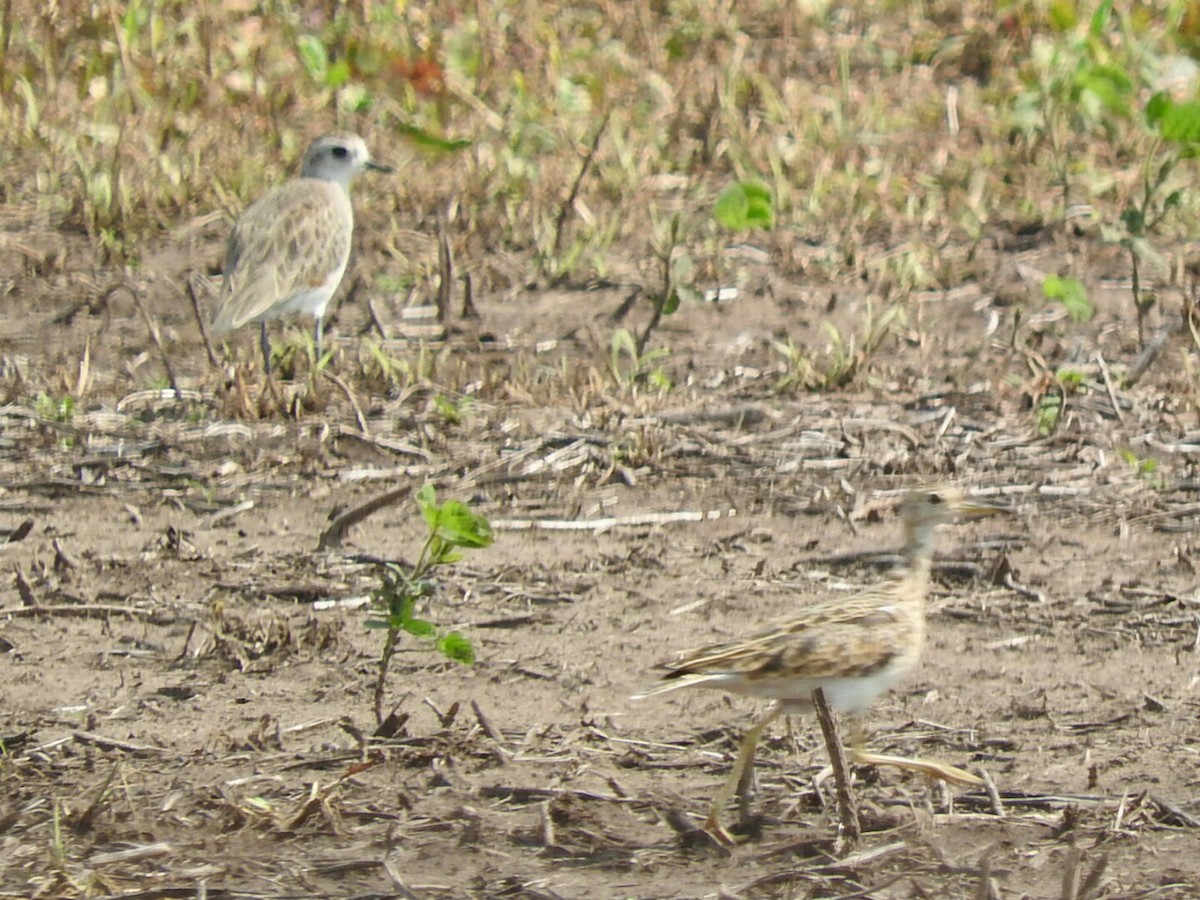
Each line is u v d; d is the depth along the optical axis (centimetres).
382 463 1354
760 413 1424
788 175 1945
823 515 1254
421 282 1739
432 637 1032
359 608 1116
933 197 1897
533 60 2203
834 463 1337
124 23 2205
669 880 792
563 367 1511
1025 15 2269
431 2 2353
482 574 1164
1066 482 1299
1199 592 1121
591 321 1653
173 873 800
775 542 1211
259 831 841
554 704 983
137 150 1980
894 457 1345
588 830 837
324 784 880
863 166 1966
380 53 2192
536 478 1322
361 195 1908
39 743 939
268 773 902
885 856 801
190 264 1767
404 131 1889
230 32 2241
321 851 823
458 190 1908
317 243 1573
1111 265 1753
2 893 785
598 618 1098
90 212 1823
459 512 962
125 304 1688
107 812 856
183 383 1523
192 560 1186
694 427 1410
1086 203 1880
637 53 2255
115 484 1319
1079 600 1112
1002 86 2148
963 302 1684
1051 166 1936
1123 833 827
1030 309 1662
